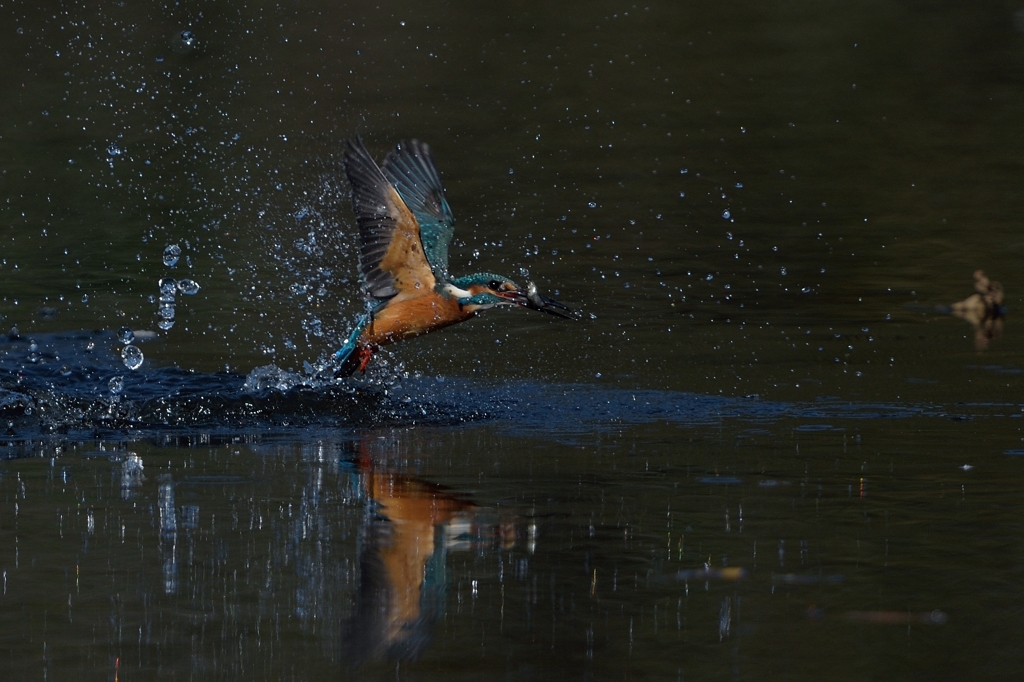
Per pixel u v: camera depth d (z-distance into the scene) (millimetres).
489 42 32031
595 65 30172
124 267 16875
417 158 12367
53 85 26719
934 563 7344
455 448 10133
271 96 26344
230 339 13836
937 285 16500
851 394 11875
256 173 21156
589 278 16734
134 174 21281
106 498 8617
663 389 12156
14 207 19438
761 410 11320
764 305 15609
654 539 7789
